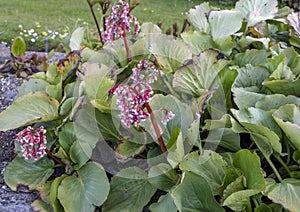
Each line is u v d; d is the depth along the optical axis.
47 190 0.60
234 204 0.53
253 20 0.84
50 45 1.43
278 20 0.86
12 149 0.73
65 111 0.65
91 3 0.80
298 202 0.50
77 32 0.90
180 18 1.90
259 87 0.68
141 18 1.90
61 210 0.58
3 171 0.67
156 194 0.61
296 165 0.57
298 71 0.71
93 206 0.56
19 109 0.64
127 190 0.59
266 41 0.79
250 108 0.58
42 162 0.64
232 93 0.64
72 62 0.74
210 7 0.90
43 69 1.09
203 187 0.54
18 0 2.20
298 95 0.64
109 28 0.67
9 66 1.08
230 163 0.59
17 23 1.74
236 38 0.85
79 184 0.58
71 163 0.63
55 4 2.14
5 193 0.62
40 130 0.59
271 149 0.56
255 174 0.52
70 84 0.69
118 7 0.67
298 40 0.79
